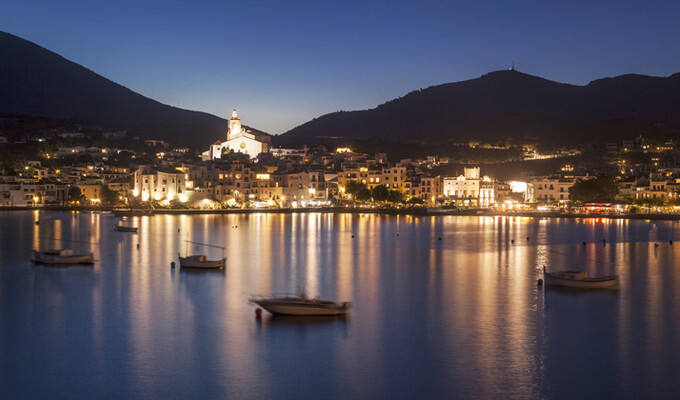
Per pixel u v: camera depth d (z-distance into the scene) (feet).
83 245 428.97
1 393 147.43
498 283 280.31
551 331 196.13
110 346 179.73
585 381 154.92
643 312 221.05
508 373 159.84
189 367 163.22
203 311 220.84
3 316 212.43
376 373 159.74
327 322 206.08
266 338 187.32
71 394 146.92
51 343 182.39
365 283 279.90
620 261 363.76
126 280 281.13
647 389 150.20
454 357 171.32
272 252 401.08
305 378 156.25
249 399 144.36
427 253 402.72
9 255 366.43
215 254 386.11
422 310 223.51
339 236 533.55
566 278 268.82
